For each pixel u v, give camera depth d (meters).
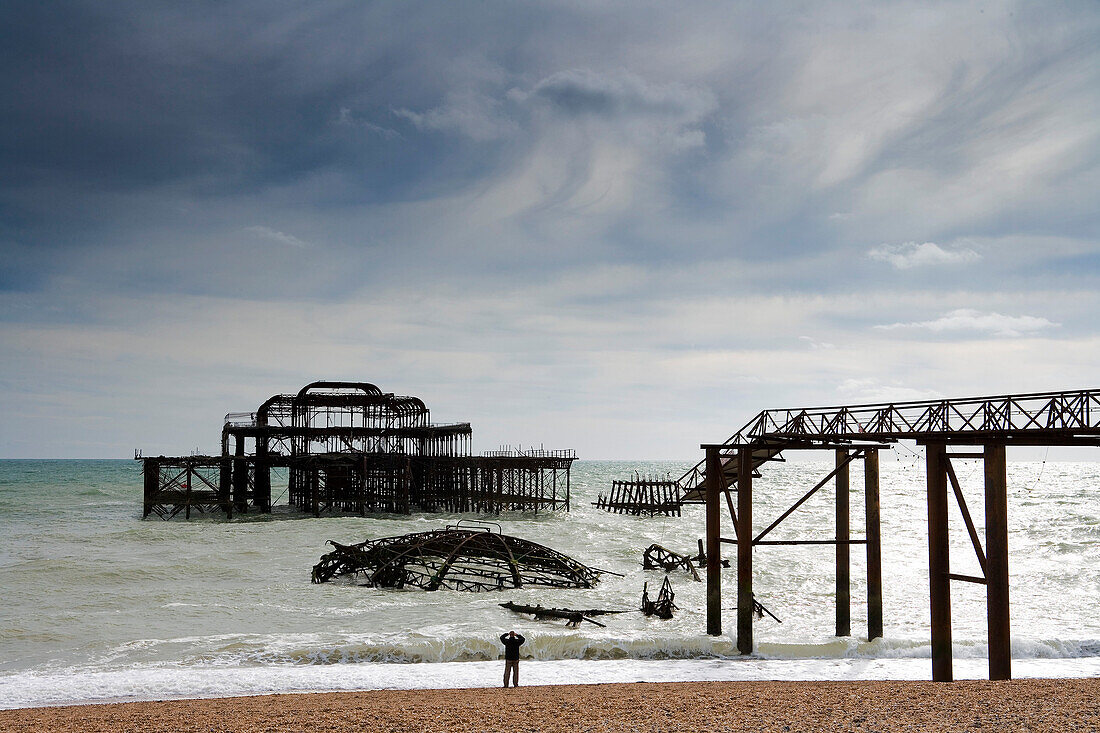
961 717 15.70
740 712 16.88
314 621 30.58
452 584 39.69
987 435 19.66
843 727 15.31
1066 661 25.16
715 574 27.94
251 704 18.98
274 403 77.88
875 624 27.27
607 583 40.81
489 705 18.23
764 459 28.48
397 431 79.44
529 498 81.69
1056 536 62.78
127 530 61.56
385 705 18.50
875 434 22.58
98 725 16.88
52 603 33.00
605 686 21.20
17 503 93.12
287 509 84.00
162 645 26.42
